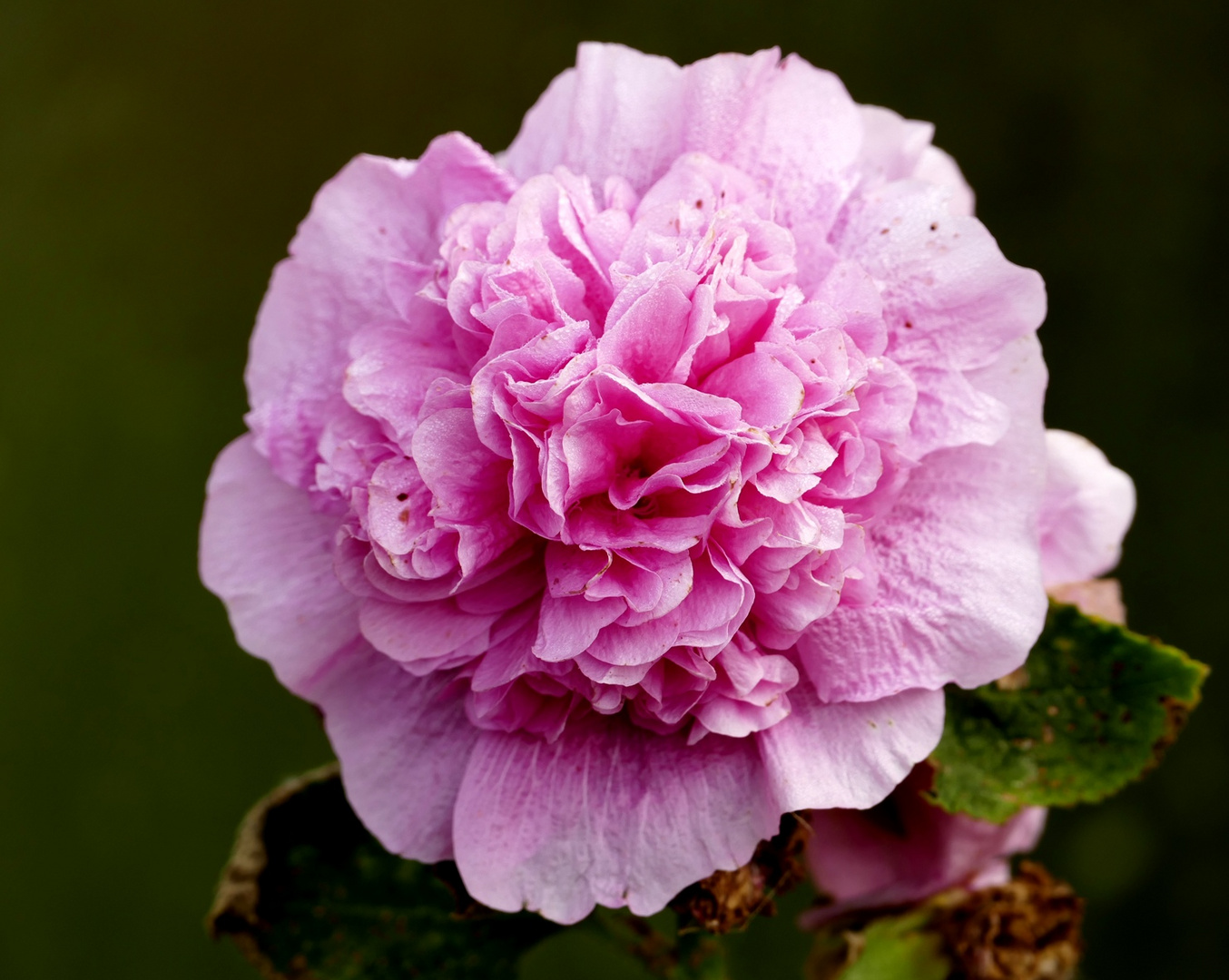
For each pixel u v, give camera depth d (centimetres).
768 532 41
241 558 44
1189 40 91
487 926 46
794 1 95
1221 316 89
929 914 46
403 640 43
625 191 43
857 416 42
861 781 42
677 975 46
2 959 92
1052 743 45
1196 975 82
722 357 42
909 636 42
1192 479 88
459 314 42
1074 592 46
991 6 93
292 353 45
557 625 42
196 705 96
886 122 45
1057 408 90
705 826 42
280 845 46
